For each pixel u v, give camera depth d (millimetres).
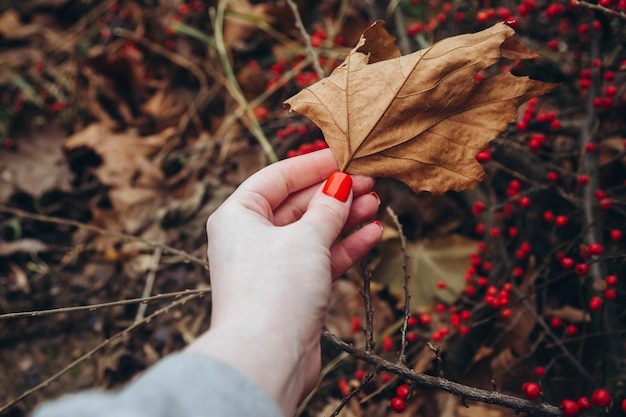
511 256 538
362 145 330
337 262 351
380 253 553
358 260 357
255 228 294
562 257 483
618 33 545
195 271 616
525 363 478
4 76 762
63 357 587
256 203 317
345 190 315
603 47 503
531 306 476
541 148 572
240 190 321
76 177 688
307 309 271
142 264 619
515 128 496
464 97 325
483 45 324
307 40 484
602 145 556
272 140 661
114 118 718
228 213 305
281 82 673
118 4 795
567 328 466
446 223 579
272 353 247
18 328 602
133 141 687
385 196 583
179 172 678
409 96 326
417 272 547
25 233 654
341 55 663
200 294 394
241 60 727
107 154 675
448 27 600
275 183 330
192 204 641
